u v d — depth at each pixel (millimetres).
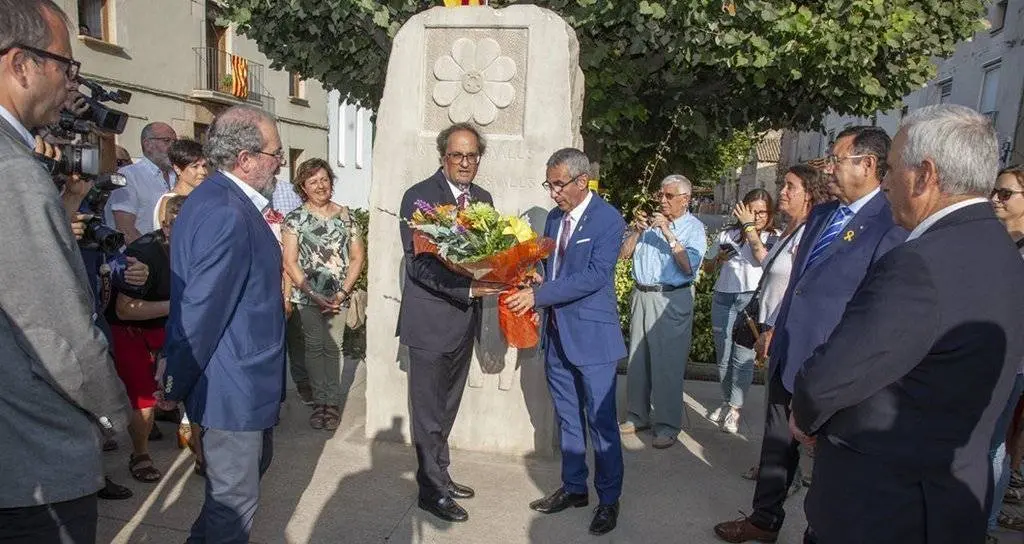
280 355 2518
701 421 4973
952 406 1666
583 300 3176
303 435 4402
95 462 1766
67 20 1778
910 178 1769
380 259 4184
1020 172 3309
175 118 15516
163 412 4586
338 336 4551
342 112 23719
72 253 1677
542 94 3896
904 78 6082
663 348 4371
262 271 2420
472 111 4016
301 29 5906
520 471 3938
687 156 8672
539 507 3465
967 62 14609
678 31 5395
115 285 3488
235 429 2357
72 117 2291
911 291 1619
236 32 6223
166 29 15008
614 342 3199
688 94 6605
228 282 2260
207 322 2232
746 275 4652
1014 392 2959
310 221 4516
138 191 4512
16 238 1539
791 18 5340
